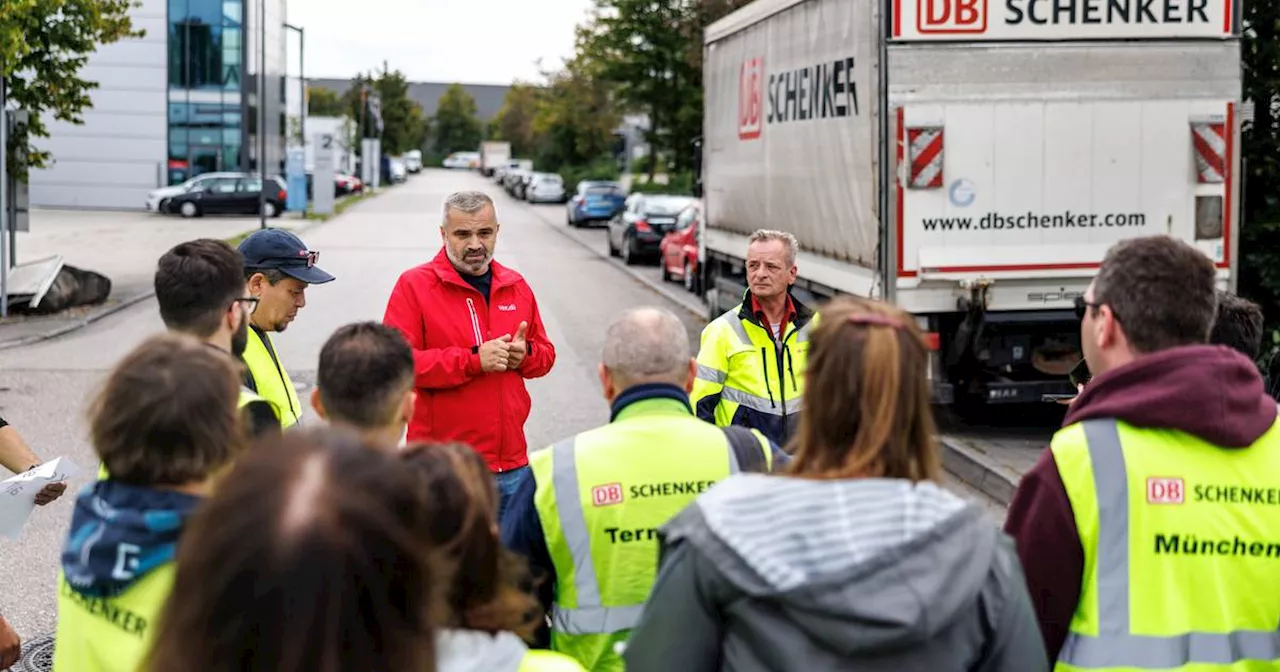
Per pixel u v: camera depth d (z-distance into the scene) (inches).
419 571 62.0
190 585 60.1
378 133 3892.7
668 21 1444.4
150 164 2133.4
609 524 124.3
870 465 91.6
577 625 125.3
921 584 84.6
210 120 2142.0
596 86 2527.1
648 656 92.2
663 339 128.1
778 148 486.6
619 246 1233.4
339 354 123.0
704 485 125.0
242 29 2123.5
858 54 390.6
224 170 2156.7
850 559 85.4
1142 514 105.6
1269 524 107.2
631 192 2134.6
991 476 351.3
